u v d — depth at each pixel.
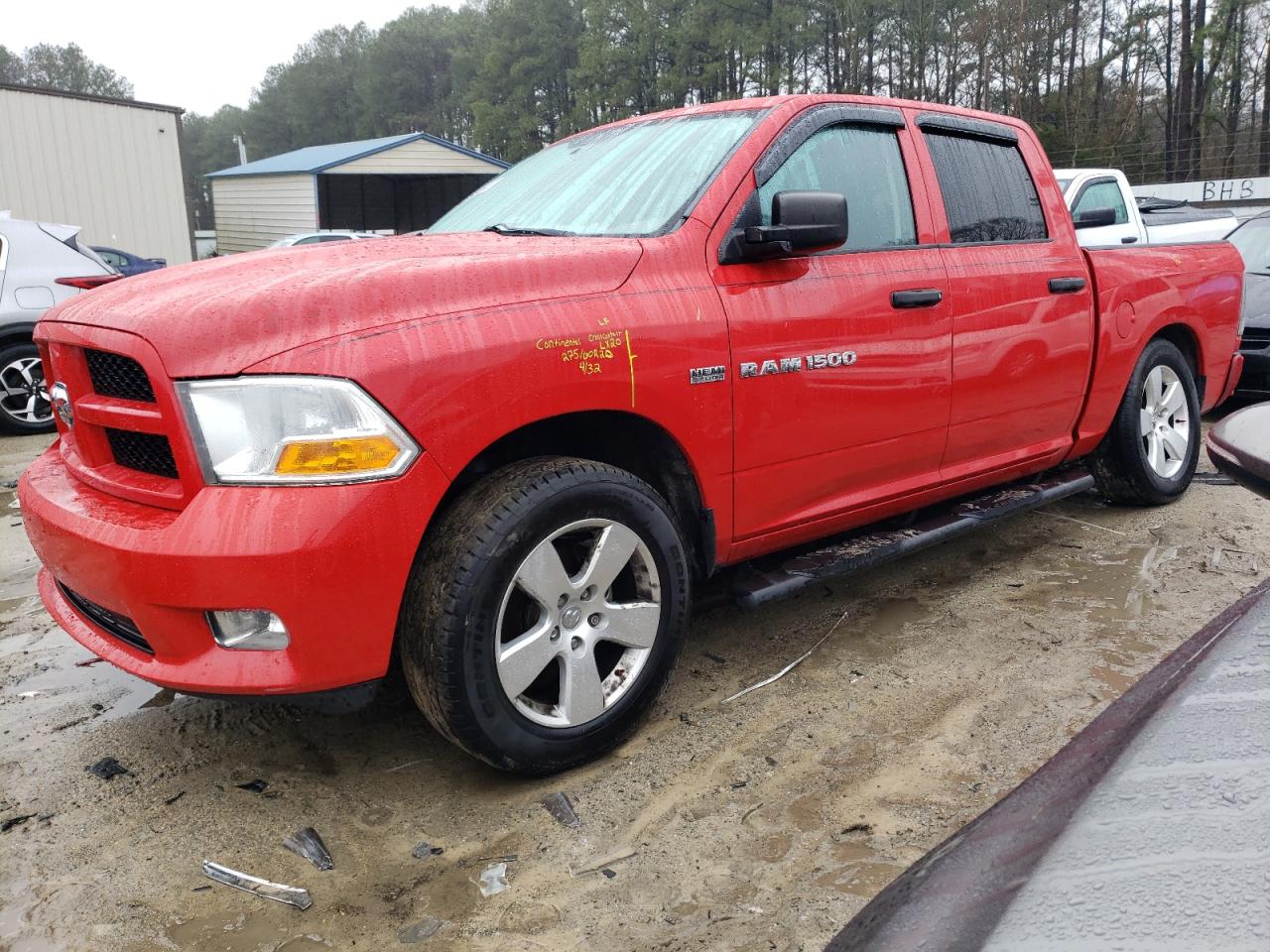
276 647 2.16
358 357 2.14
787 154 3.04
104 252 18.42
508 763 2.40
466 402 2.26
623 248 2.66
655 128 3.38
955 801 2.38
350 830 2.36
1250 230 8.10
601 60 48.34
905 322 3.23
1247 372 6.78
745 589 3.02
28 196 19.77
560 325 2.42
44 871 2.22
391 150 28.50
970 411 3.55
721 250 2.82
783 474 2.99
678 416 2.66
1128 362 4.30
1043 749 2.61
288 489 2.09
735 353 2.77
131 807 2.48
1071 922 0.70
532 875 2.17
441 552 2.27
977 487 3.81
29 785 2.58
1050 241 3.93
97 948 1.97
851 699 2.93
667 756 2.64
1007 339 3.62
